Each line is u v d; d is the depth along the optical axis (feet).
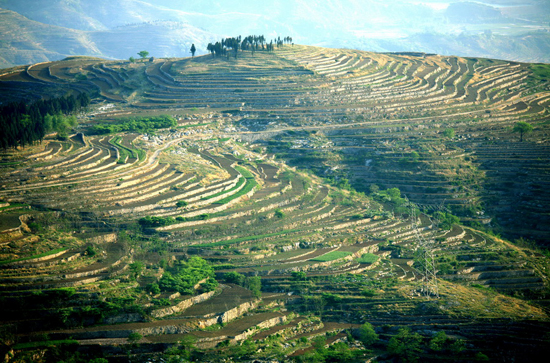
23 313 412.57
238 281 497.05
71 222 535.60
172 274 489.26
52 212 543.39
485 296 504.02
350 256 554.05
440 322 462.19
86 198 576.20
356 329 460.14
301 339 440.86
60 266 459.73
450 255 586.04
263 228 593.42
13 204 549.95
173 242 540.52
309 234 592.19
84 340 403.13
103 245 508.12
